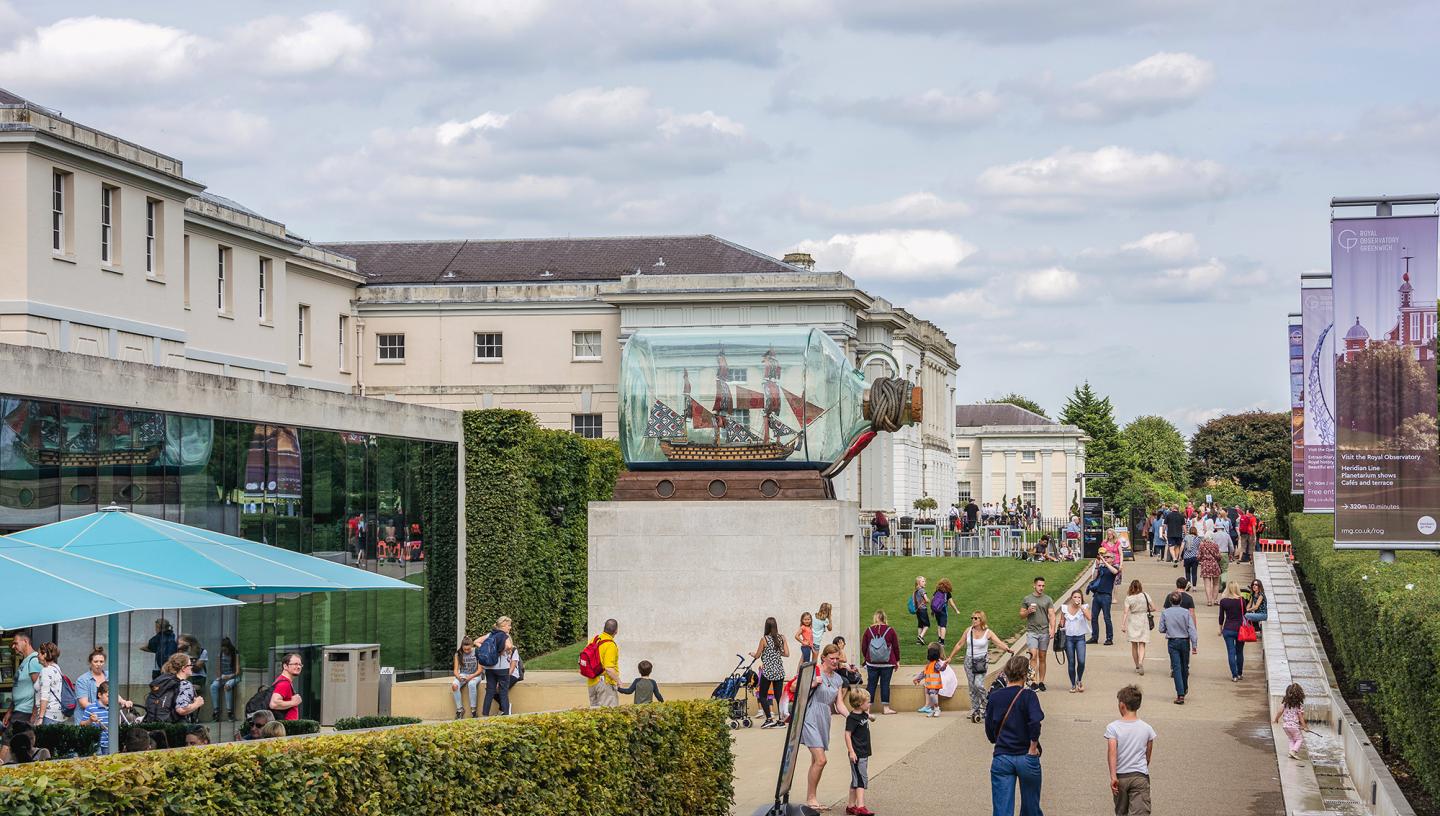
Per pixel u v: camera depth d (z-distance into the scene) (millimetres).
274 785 11641
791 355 32594
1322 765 23828
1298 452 52812
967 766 24688
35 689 22172
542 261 86250
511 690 32062
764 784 23625
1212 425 158875
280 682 24906
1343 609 29062
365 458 37500
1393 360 28875
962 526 77875
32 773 10062
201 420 31031
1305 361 39656
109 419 28281
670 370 32688
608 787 16484
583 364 81625
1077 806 21609
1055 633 34156
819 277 79125
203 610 30438
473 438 42906
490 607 42500
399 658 38875
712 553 31797
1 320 47281
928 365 108750
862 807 21203
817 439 32344
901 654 37125
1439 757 16688
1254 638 33469
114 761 10656
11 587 15289
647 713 17672
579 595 47938
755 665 30406
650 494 32469
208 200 63469
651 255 85938
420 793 13414
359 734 13312
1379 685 22828
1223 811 21156
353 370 82188
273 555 19641
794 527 31594
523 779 14984
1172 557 61031
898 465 95125
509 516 42812
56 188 49781
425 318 82500
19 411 25969
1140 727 18125
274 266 68250
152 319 54188
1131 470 145125
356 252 87562
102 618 27391
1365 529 29062
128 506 28750
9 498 25719
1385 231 28859
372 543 37688
